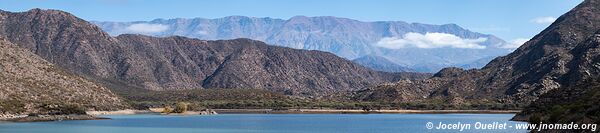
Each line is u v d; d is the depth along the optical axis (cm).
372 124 17488
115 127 15612
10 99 19000
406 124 17288
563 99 14050
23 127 15038
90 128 14975
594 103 9250
